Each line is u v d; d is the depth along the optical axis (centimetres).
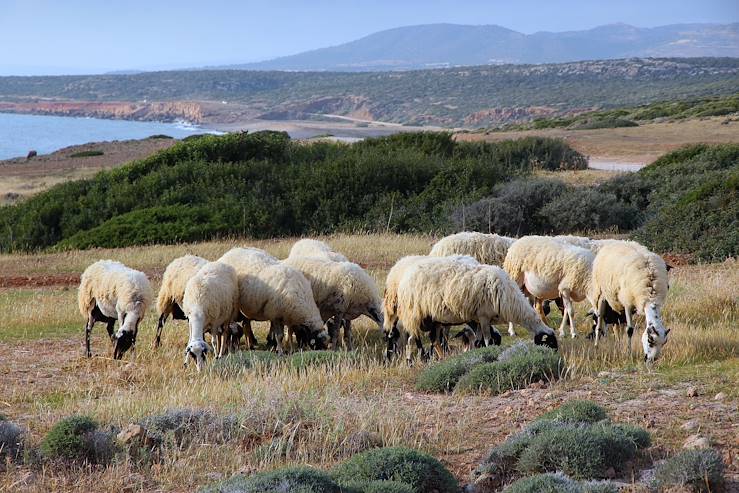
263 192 3428
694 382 1039
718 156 3456
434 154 4181
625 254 1325
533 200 3122
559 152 4625
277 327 1472
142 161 3809
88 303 1482
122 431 909
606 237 2778
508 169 3891
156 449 890
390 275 1423
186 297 1369
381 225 3164
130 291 1438
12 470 831
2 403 1118
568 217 2994
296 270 1474
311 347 1449
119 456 860
